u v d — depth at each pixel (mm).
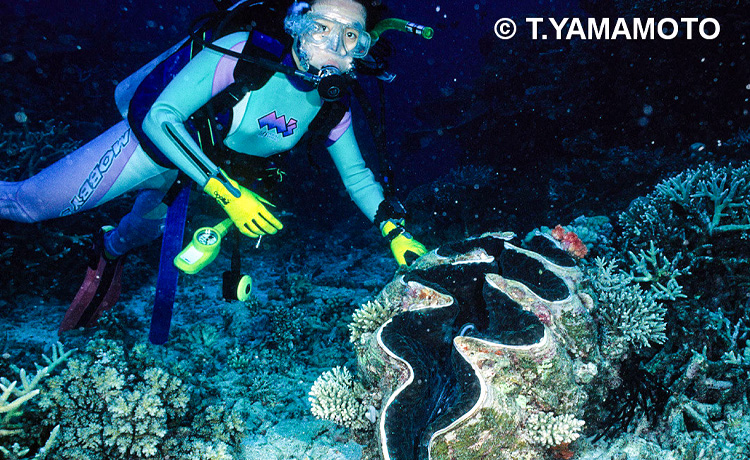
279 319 2338
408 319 1271
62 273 3281
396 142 13789
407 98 25000
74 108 5895
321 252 5250
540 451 1183
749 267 1749
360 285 3746
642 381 1506
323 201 7199
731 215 1774
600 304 1456
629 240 1978
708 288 1784
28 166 3404
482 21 7852
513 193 5508
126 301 3268
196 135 1429
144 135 1434
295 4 1294
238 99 1356
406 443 1024
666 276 1717
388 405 1074
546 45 6254
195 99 1349
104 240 2096
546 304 1276
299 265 4574
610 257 1938
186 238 4613
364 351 1298
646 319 1449
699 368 1530
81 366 1456
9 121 4812
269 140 1470
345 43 1310
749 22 4332
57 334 2604
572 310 1282
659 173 4586
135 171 1521
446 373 1221
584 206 4816
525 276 1398
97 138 1586
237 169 1496
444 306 1289
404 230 1678
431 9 41406
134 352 1669
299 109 1442
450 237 5156
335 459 1483
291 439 1601
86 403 1430
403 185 9859
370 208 1711
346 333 2496
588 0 6141
